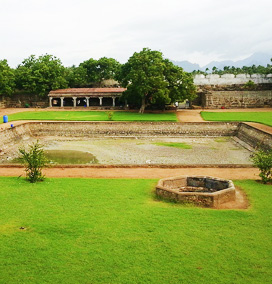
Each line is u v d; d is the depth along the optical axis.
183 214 12.73
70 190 16.09
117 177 19.22
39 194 15.41
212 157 31.53
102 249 9.82
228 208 13.66
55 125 45.69
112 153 33.44
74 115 55.69
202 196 13.83
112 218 12.30
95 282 8.15
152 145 38.25
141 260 9.20
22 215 12.64
